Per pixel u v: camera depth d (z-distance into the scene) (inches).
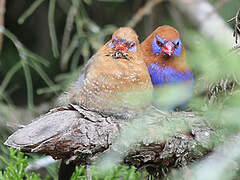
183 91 106.0
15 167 112.3
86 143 109.0
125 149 109.3
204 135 109.3
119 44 111.3
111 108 111.1
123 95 111.0
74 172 111.9
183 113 110.3
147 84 111.4
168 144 109.4
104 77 111.0
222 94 109.4
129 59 111.3
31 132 109.0
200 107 110.4
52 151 109.0
